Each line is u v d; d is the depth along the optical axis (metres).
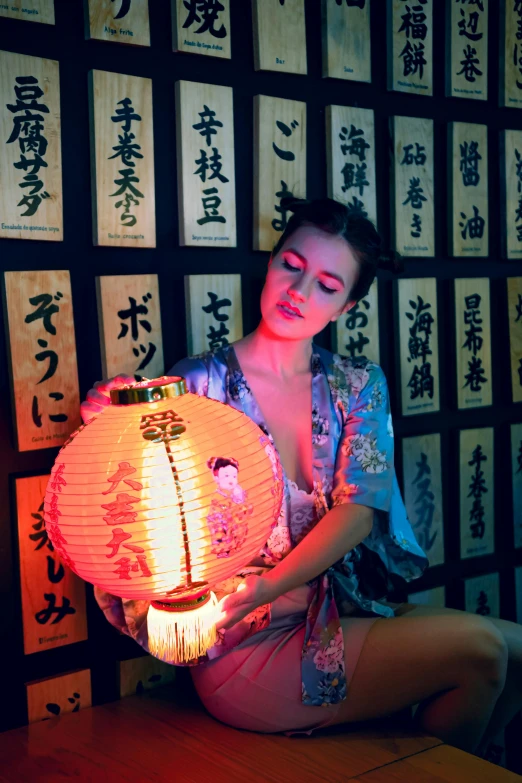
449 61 2.39
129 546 1.26
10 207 1.76
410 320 2.37
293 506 1.81
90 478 1.28
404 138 2.31
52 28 1.83
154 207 1.95
